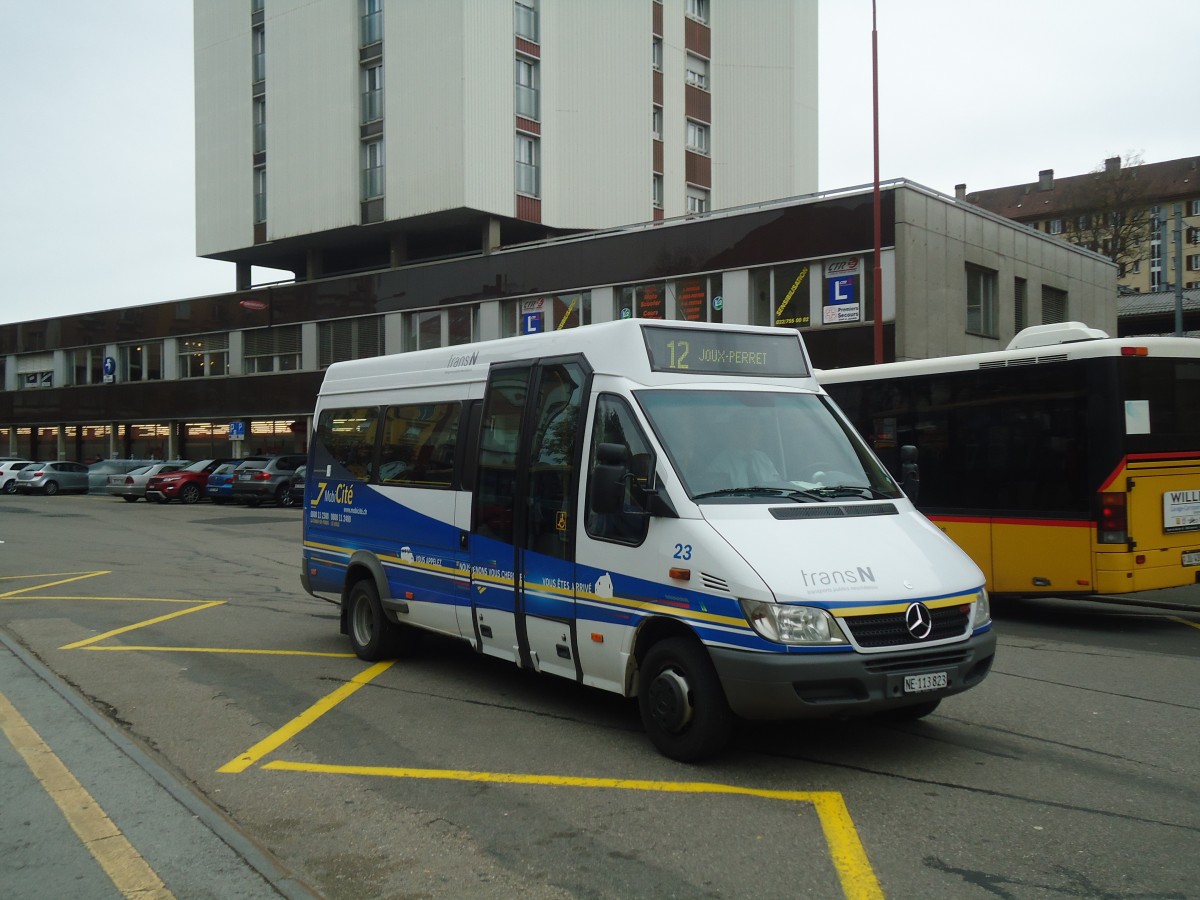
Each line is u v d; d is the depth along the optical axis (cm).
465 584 740
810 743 607
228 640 984
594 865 433
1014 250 2833
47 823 486
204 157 4381
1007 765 564
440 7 3512
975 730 635
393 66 3653
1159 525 989
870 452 673
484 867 433
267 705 725
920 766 563
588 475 630
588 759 583
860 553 554
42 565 1662
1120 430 970
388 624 854
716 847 450
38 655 914
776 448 629
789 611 513
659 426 603
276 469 3388
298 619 1111
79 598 1280
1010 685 760
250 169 4197
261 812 507
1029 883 409
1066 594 1009
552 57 3681
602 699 730
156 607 1201
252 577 1501
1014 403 1051
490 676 810
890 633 526
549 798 519
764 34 4216
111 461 4472
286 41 4019
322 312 3941
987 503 1072
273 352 4169
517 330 3312
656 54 3925
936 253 2516
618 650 602
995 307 2756
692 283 2853
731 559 535
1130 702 705
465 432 757
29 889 412
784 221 2633
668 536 569
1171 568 992
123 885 414
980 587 570
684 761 568
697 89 4112
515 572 687
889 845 450
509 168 3559
